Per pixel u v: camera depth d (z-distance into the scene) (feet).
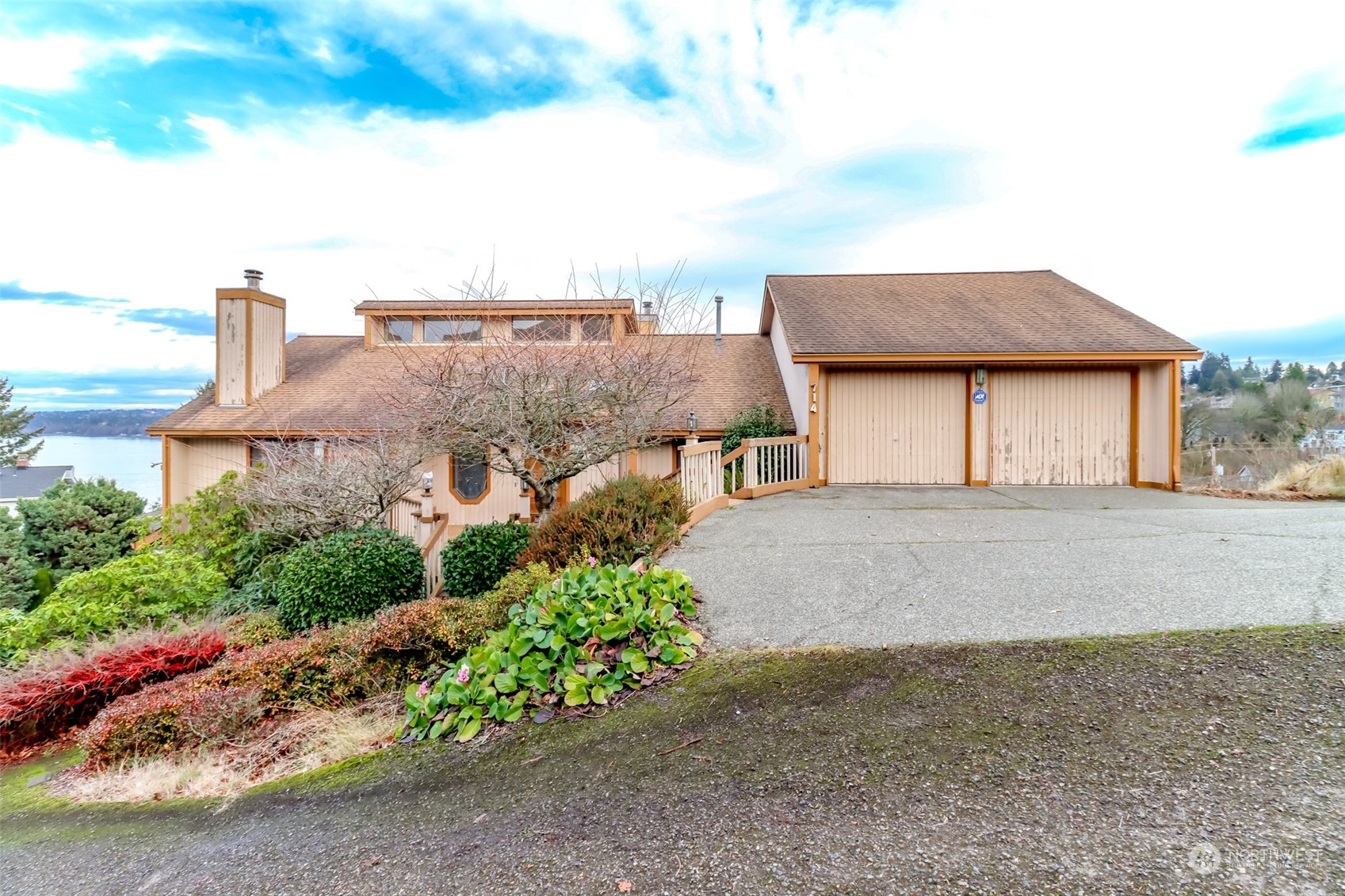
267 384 43.80
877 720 9.96
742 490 32.32
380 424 30.42
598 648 12.59
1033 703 9.96
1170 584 15.29
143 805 11.61
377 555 21.89
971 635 12.59
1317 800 7.29
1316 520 23.30
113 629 20.47
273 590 24.59
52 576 33.53
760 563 19.35
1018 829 7.36
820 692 10.98
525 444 23.48
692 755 9.76
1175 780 7.93
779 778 8.89
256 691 14.83
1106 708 9.60
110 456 86.53
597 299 28.91
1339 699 9.19
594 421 24.56
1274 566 16.43
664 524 21.22
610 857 7.77
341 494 27.17
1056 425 36.99
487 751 11.08
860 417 38.01
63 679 16.87
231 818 10.50
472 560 21.86
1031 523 24.76
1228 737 8.63
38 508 35.42
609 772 9.68
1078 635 12.09
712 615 15.07
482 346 25.67
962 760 8.79
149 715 14.07
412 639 15.58
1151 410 36.01
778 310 42.16
